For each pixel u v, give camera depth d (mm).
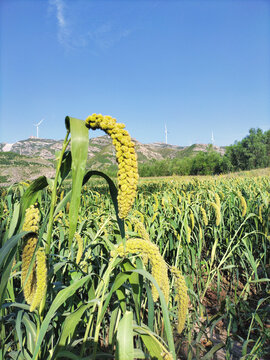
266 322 2992
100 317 1278
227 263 4316
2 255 1047
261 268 4488
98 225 2746
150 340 1247
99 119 1147
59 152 1449
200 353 2500
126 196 1119
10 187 2787
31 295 1245
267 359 2426
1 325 1686
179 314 1455
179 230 3348
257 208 5027
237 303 3088
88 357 1282
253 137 68062
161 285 1267
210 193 5000
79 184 1176
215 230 3754
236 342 2771
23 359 1607
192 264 3336
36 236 1258
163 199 4242
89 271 2354
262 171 31922
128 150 1131
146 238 1638
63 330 1308
